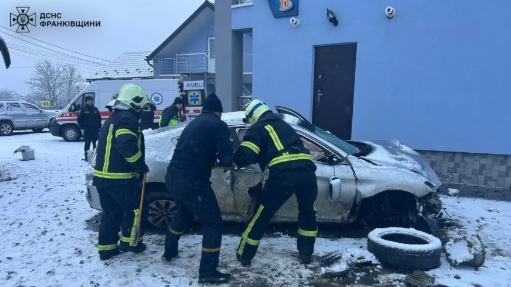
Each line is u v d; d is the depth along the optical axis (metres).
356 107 7.68
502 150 6.51
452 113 6.84
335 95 8.02
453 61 6.73
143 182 3.99
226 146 3.50
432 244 3.67
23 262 3.89
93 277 3.58
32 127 18.98
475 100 6.63
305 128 4.62
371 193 4.19
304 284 3.46
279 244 4.31
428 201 4.30
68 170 8.68
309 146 4.39
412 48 7.03
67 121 15.26
